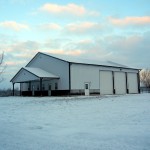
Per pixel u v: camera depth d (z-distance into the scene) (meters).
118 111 14.36
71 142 7.30
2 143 7.52
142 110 14.19
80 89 36.12
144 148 6.26
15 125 11.08
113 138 7.56
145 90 66.56
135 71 47.53
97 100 24.31
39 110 17.45
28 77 37.78
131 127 9.20
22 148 6.79
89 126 9.95
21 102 26.02
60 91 36.12
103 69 40.50
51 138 8.02
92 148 6.46
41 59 40.31
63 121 11.66
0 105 23.25
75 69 35.72
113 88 41.94
